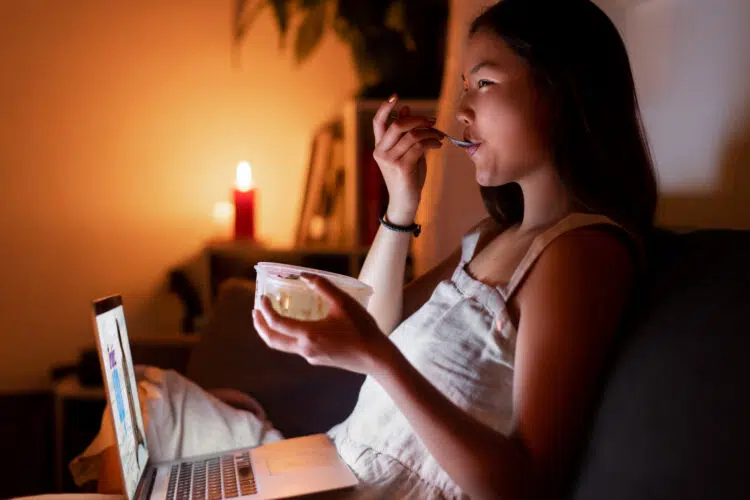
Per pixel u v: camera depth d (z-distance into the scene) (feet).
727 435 2.00
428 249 5.03
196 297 7.80
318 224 7.52
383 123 3.63
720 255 2.54
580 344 2.48
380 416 3.16
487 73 2.93
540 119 2.91
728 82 3.50
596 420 2.51
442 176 4.98
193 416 3.68
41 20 7.79
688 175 3.80
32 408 7.09
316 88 8.09
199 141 8.08
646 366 2.40
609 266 2.61
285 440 3.56
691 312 2.39
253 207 7.59
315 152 7.45
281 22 7.32
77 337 8.13
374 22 7.20
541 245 2.80
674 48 3.90
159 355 6.50
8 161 7.89
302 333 2.25
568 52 2.84
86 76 7.89
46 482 6.82
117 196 8.04
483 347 2.93
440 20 7.15
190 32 7.97
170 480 3.09
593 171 2.93
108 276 8.11
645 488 2.15
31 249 8.00
